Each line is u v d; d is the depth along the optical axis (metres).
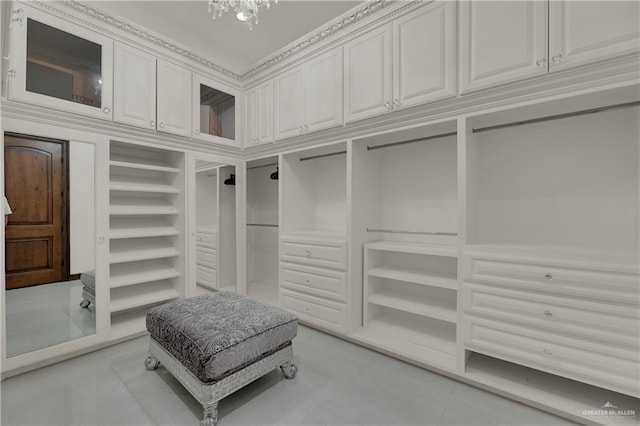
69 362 2.08
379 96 2.12
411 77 1.96
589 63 1.40
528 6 1.55
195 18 2.77
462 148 1.83
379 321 2.55
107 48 2.23
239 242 3.32
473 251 1.79
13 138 1.92
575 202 1.83
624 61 1.34
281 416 1.55
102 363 2.07
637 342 1.35
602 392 1.64
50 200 2.08
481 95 1.73
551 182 1.91
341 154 2.98
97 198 2.26
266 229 3.80
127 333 2.43
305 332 2.62
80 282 2.20
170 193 2.97
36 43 1.94
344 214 3.00
